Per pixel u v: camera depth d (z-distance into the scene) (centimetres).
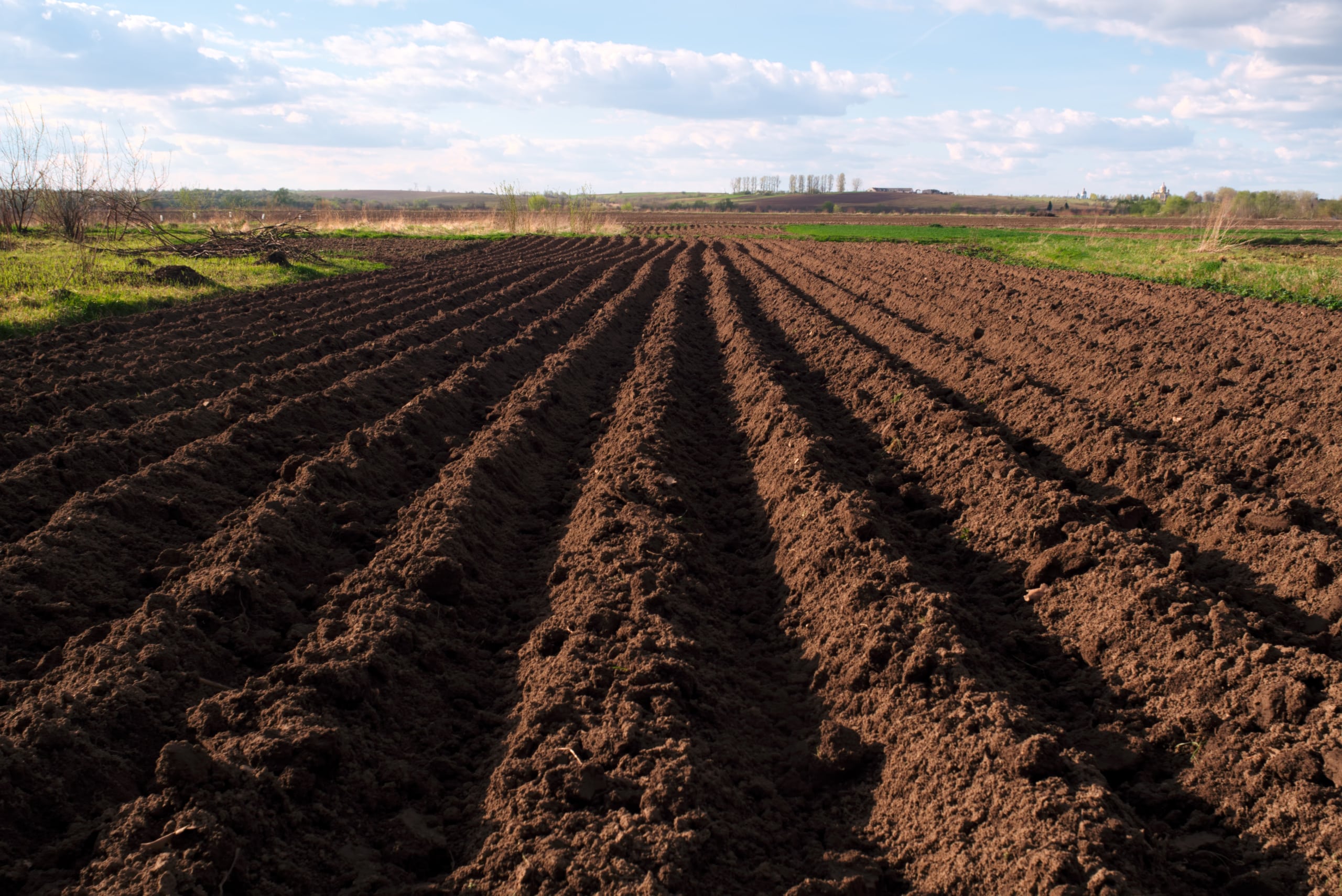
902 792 377
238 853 314
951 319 1591
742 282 2448
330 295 1811
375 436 800
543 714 411
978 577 605
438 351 1240
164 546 602
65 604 500
